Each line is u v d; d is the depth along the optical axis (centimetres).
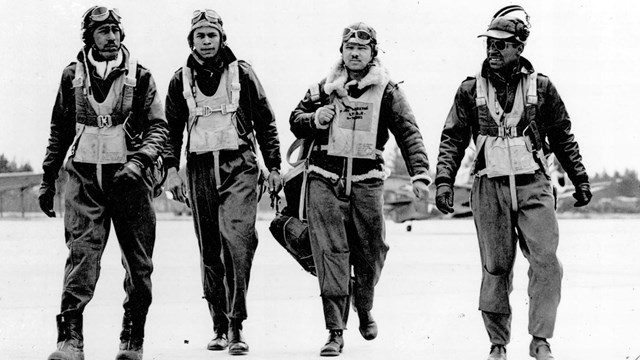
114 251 2277
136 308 911
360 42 995
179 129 1012
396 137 1007
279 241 1065
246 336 1092
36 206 6228
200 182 992
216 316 1023
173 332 1115
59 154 925
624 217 5147
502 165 896
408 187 3319
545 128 913
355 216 1002
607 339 1066
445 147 920
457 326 1154
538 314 884
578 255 2175
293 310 1289
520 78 905
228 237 977
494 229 905
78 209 892
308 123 998
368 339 1044
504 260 905
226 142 980
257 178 998
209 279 1020
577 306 1305
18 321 1184
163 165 975
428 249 2356
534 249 886
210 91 988
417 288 1507
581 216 5362
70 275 887
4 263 1961
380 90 1000
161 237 2898
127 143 902
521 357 956
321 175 995
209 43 976
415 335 1095
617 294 1423
